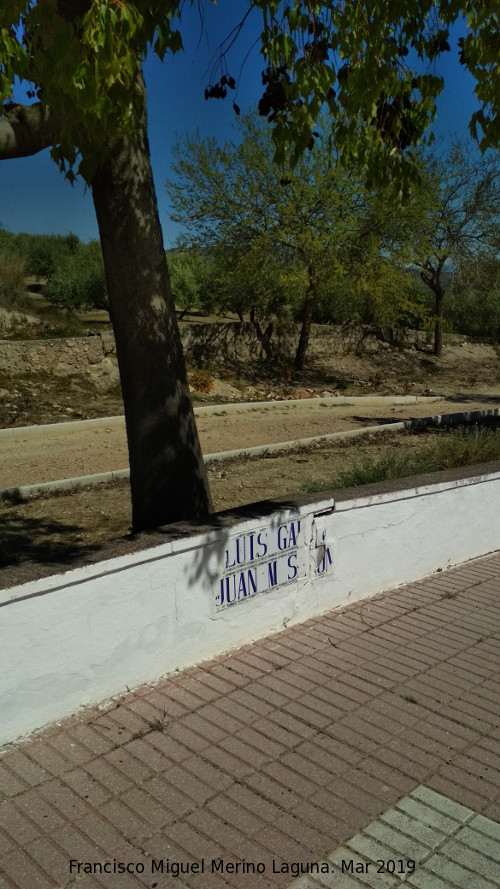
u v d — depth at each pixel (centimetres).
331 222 2059
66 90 408
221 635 455
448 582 607
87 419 1532
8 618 347
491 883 270
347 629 501
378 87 544
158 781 327
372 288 2156
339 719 382
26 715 360
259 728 372
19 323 1997
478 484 663
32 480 1051
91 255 3175
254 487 998
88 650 384
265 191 2070
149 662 416
